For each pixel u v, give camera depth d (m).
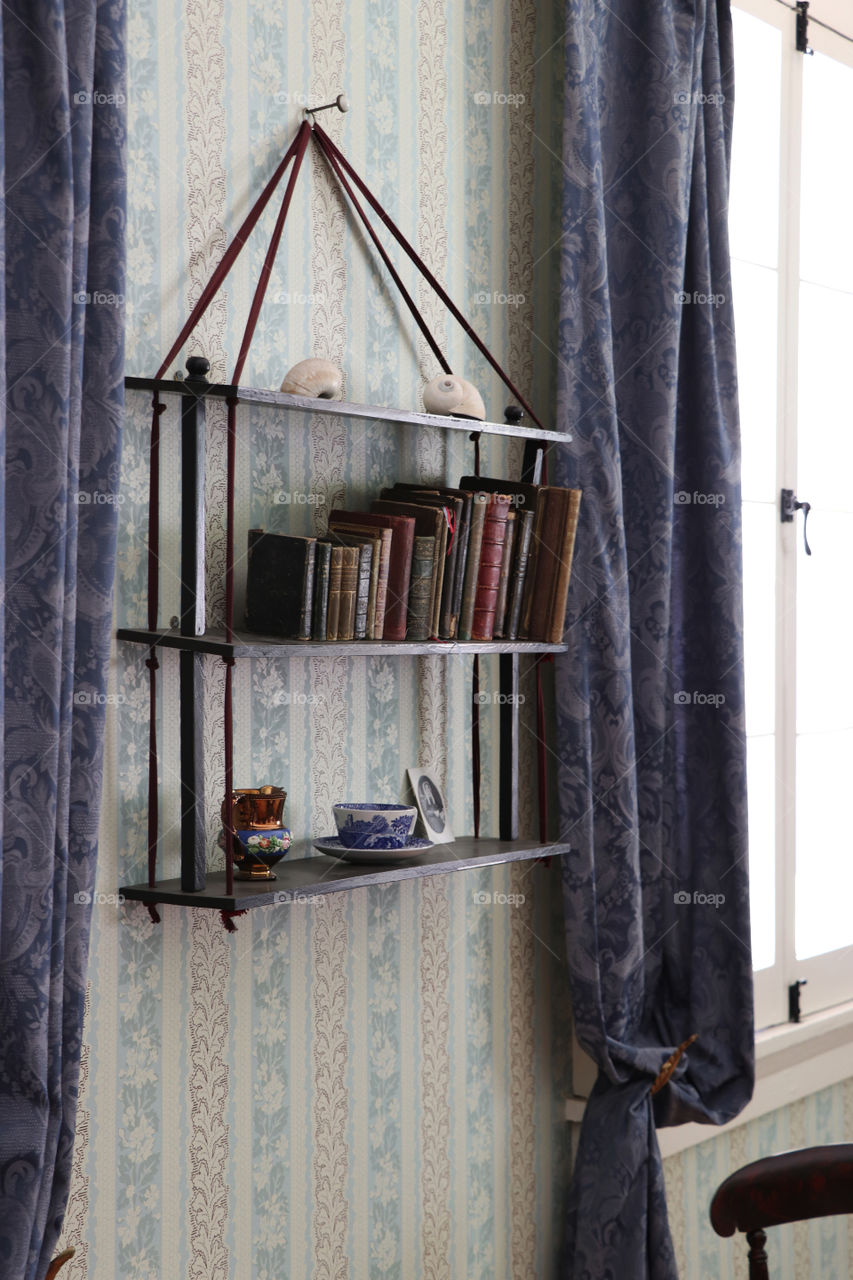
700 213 2.59
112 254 1.62
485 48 2.38
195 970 1.89
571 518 2.19
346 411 1.85
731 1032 2.59
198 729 1.79
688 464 2.64
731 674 2.59
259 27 1.97
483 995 2.39
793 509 3.07
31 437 1.52
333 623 1.88
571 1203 2.46
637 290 2.52
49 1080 1.54
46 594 1.52
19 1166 1.49
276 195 2.00
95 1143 1.77
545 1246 2.50
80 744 1.60
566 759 2.38
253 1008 1.98
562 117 2.50
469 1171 2.35
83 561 1.60
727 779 2.59
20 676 1.52
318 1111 2.08
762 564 3.01
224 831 1.75
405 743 2.24
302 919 2.06
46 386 1.52
